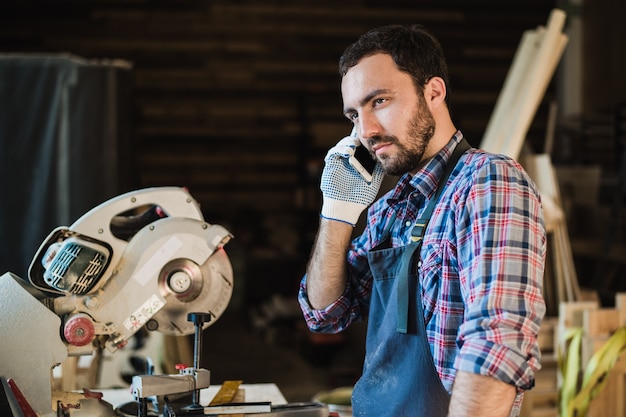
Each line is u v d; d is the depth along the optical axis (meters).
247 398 2.15
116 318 1.66
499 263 1.37
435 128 1.58
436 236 1.52
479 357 1.31
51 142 3.56
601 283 4.62
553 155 5.98
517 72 4.02
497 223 1.40
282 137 8.91
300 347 6.39
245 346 6.68
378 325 1.62
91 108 3.61
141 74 8.38
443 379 1.49
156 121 8.67
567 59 6.12
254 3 8.30
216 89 8.61
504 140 3.82
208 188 8.95
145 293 1.67
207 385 1.67
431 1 8.33
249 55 8.51
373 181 1.70
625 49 5.54
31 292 1.65
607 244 4.64
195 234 1.69
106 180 3.62
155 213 1.80
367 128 1.54
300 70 8.61
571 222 5.29
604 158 5.82
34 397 1.61
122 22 8.18
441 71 1.58
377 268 1.61
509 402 1.32
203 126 8.76
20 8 8.03
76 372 2.60
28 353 1.61
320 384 5.45
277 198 9.05
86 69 3.60
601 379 2.55
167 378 1.63
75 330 1.60
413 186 1.62
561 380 2.77
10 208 3.54
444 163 1.58
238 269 8.12
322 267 1.75
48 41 8.12
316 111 8.76
